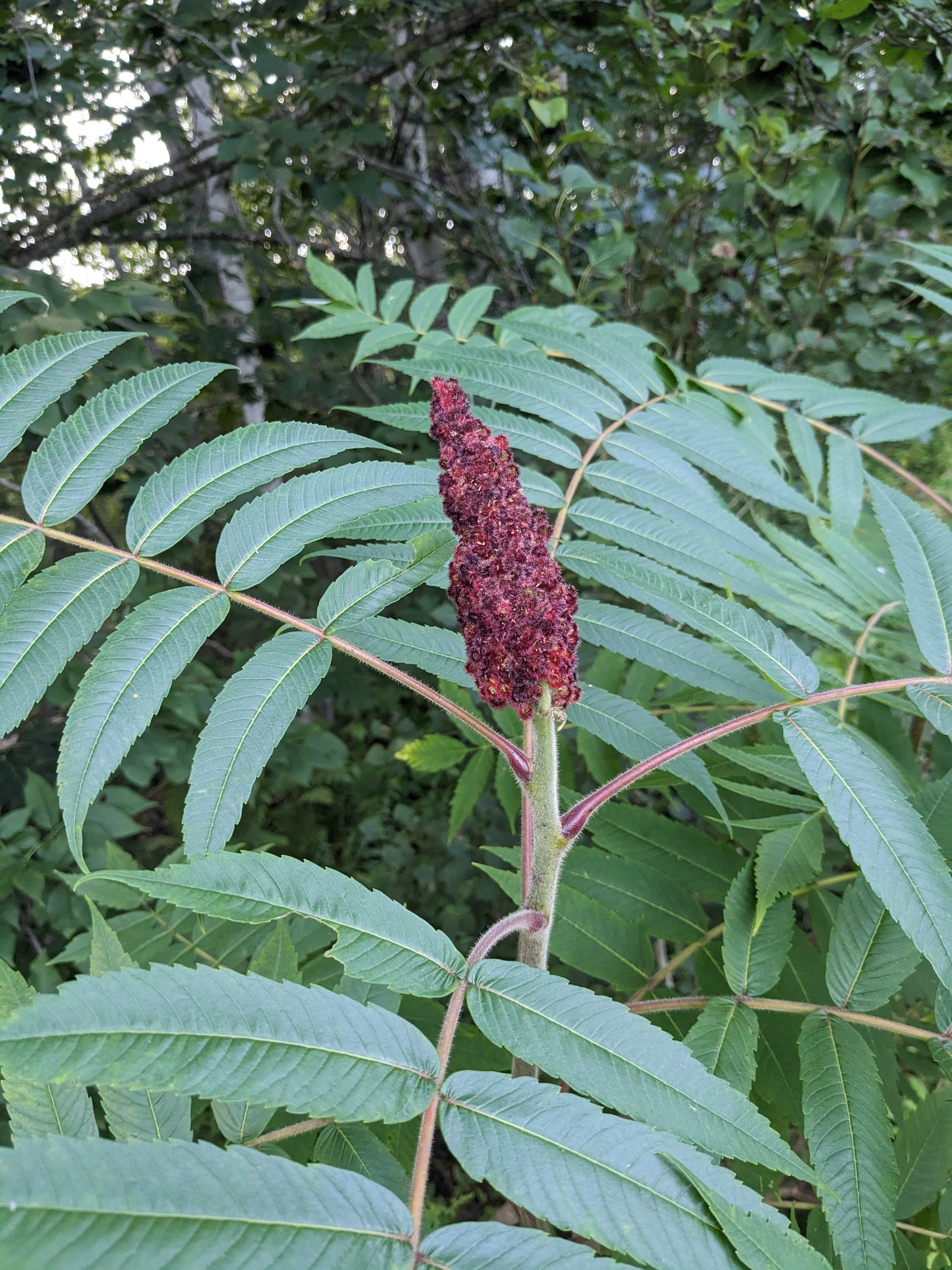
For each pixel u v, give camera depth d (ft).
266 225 5.94
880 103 3.71
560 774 2.24
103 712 1.14
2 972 1.08
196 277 4.84
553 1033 0.94
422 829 5.16
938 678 1.34
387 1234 0.76
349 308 2.45
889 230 4.25
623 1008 0.97
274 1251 0.71
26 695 1.15
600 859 1.79
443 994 0.97
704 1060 1.29
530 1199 0.81
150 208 5.41
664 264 4.62
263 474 1.38
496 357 1.88
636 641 1.48
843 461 2.18
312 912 0.97
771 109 4.12
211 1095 0.79
